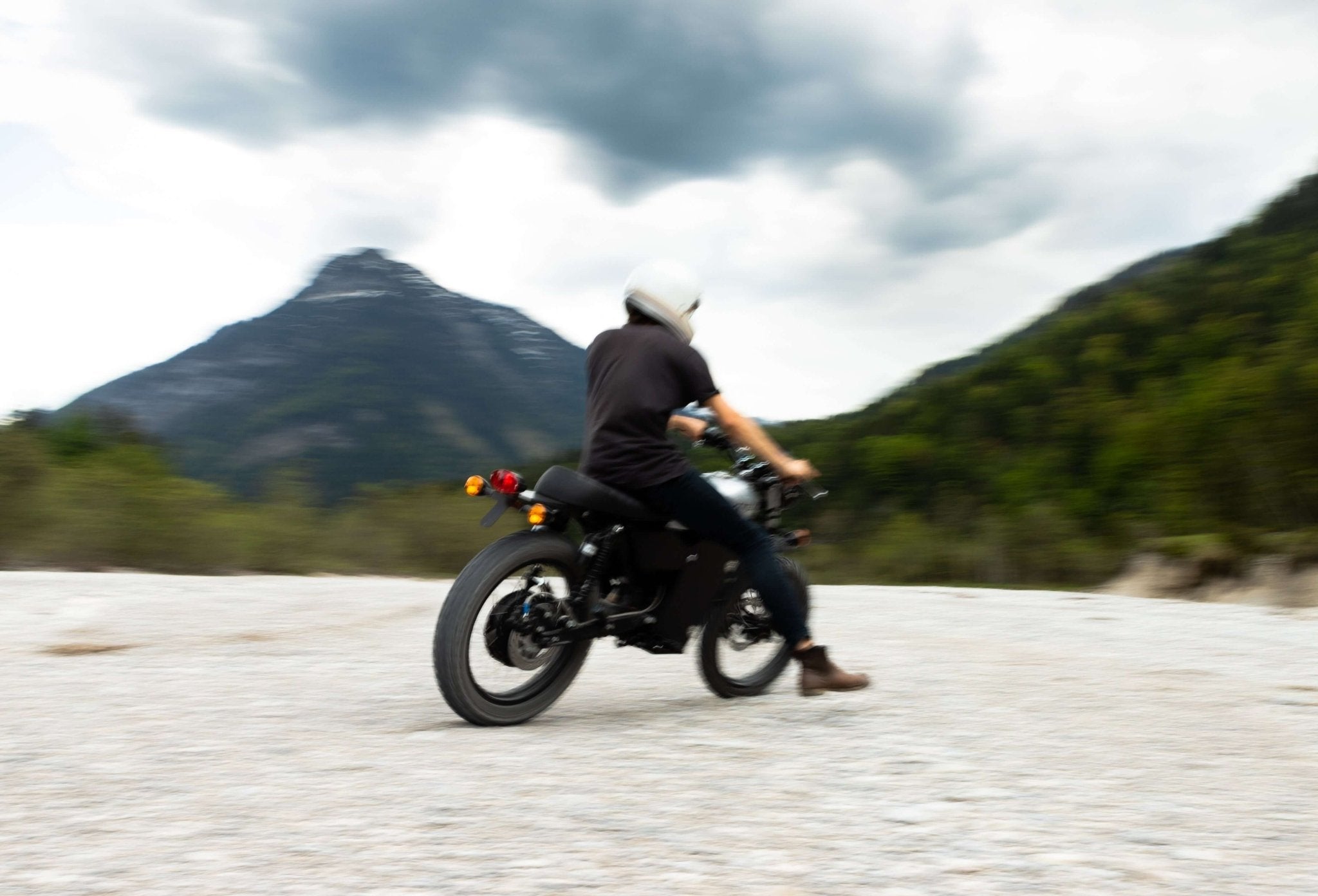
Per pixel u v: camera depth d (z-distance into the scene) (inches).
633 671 211.5
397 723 150.6
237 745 133.7
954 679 197.8
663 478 155.7
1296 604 488.1
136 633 256.2
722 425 162.1
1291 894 82.2
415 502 660.7
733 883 82.4
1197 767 126.3
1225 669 212.8
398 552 638.5
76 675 192.9
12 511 534.0
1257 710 166.4
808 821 100.5
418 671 203.2
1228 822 102.3
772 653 186.5
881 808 105.2
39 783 113.5
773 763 125.6
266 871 84.5
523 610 149.9
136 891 79.7
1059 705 168.7
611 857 88.7
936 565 1151.6
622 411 156.5
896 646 250.7
